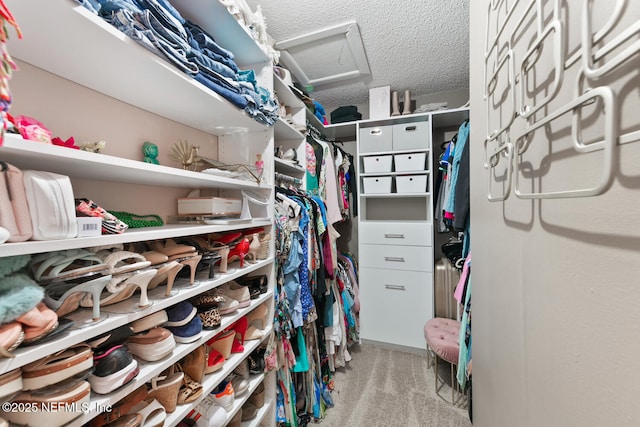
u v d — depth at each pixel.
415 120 2.11
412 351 2.09
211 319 0.82
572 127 0.30
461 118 2.09
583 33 0.27
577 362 0.33
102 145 0.63
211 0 0.79
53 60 0.58
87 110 0.71
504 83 0.57
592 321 0.30
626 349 0.25
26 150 0.40
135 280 0.58
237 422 1.00
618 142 0.24
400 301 2.13
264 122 1.05
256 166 1.17
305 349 1.40
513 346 0.53
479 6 0.75
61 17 0.45
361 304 2.23
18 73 0.57
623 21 0.24
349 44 1.56
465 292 1.38
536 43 0.37
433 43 1.57
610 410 0.27
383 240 2.17
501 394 0.60
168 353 0.68
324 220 1.62
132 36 0.54
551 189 0.38
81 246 0.48
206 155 1.17
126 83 0.69
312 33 1.46
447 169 1.90
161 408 0.66
